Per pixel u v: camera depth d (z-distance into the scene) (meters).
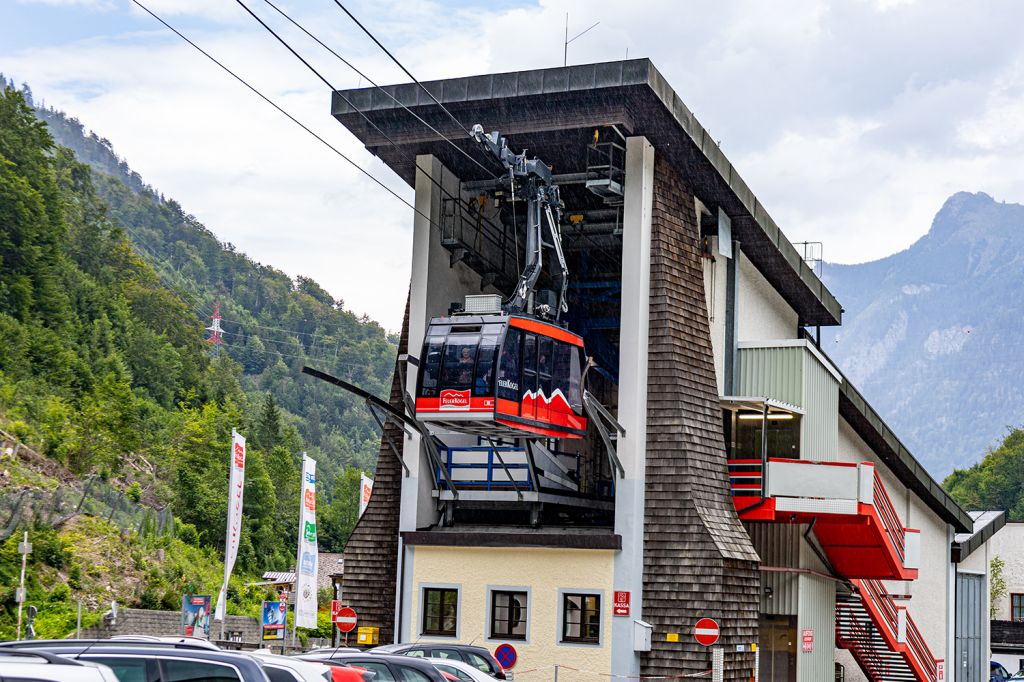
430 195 29.52
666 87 27.11
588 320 33.19
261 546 96.69
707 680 26.23
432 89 28.17
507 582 27.86
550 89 27.08
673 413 27.59
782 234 34.56
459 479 29.44
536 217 28.16
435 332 26.16
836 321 41.03
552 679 27.03
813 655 33.12
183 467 90.81
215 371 151.12
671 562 27.02
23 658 8.85
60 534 54.56
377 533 29.66
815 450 32.41
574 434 27.77
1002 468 162.88
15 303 94.06
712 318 31.72
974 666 48.31
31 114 109.62
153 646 11.12
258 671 10.47
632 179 28.03
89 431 72.69
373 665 17.06
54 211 105.81
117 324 120.44
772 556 32.62
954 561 46.75
